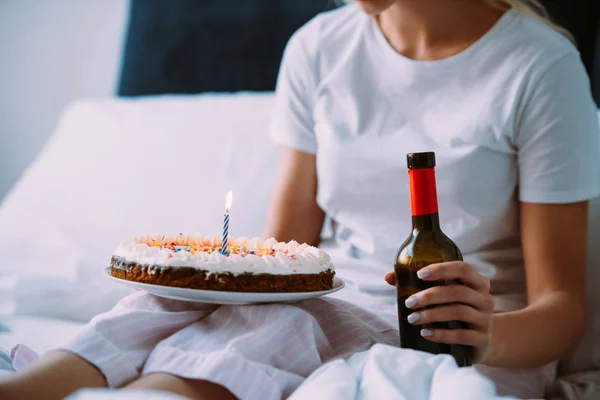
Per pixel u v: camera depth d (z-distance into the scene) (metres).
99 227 1.84
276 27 2.19
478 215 1.29
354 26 1.45
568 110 1.25
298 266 0.94
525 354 1.09
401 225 1.33
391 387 0.77
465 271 0.89
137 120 2.07
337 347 0.96
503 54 1.29
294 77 1.48
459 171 1.27
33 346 1.16
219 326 0.92
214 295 0.87
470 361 0.94
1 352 0.99
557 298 1.18
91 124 2.11
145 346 0.89
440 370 0.81
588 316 1.37
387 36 1.40
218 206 1.80
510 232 1.32
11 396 0.74
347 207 1.38
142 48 2.33
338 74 1.41
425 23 1.34
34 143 2.86
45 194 1.94
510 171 1.29
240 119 1.95
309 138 1.47
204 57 2.26
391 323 1.09
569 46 1.29
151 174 1.90
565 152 1.24
